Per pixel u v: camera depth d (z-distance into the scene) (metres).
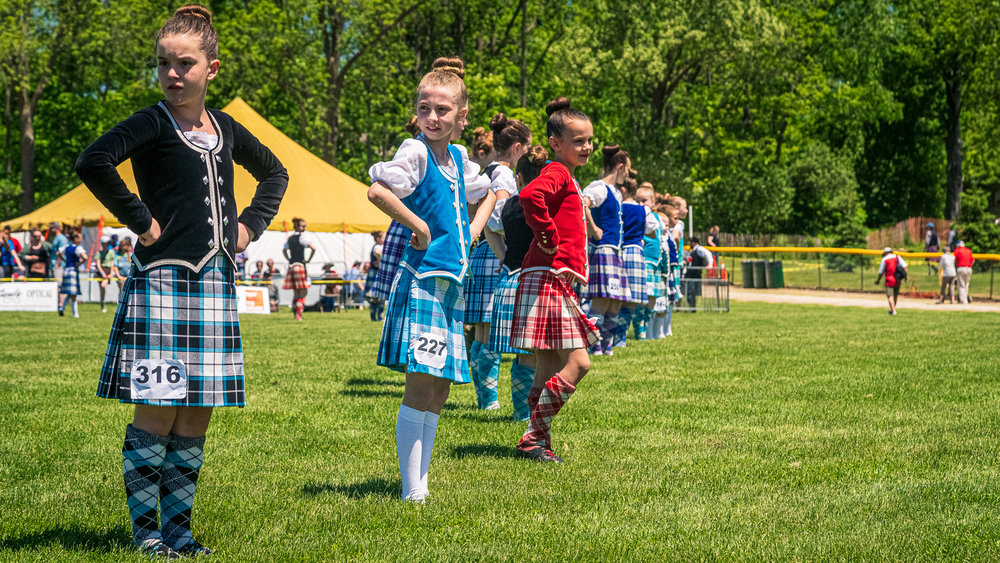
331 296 20.39
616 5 36.06
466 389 7.17
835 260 30.33
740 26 35.97
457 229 3.60
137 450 2.85
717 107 42.44
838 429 5.23
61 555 2.85
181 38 2.77
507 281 5.62
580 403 6.15
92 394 6.61
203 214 2.79
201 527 3.24
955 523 3.31
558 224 4.48
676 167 39.75
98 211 22.66
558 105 4.62
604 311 8.98
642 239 9.52
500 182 5.54
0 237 20.06
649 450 4.67
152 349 2.73
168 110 2.81
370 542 3.07
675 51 37.00
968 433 5.08
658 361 8.73
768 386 6.98
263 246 21.58
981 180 57.12
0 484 3.94
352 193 23.47
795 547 3.01
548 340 4.42
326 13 34.50
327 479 4.07
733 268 30.47
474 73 35.81
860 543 3.05
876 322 14.80
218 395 2.80
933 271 29.03
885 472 4.17
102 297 18.88
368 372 7.95
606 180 8.33
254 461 4.44
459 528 3.26
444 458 4.48
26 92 39.91
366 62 36.09
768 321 15.14
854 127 48.50
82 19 37.72
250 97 33.88
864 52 46.44
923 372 7.81
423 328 3.48
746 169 44.56
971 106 48.72
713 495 3.75
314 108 34.19
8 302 19.00
